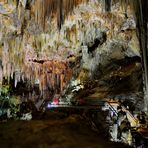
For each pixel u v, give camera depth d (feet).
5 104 43.60
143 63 27.91
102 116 25.85
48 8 29.04
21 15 29.78
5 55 38.91
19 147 9.82
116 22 32.76
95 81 45.62
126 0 27.73
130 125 26.27
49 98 53.11
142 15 26.58
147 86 27.22
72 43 39.93
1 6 27.66
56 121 13.30
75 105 28.76
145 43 26.89
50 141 10.21
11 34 34.94
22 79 50.37
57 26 31.01
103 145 10.16
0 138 10.97
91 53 42.83
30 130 11.60
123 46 39.06
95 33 36.94
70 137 10.69
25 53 42.32
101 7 29.32
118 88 39.22
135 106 33.76
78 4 29.04
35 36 37.01
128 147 10.62
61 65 51.57
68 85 51.88
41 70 51.47
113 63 44.62
